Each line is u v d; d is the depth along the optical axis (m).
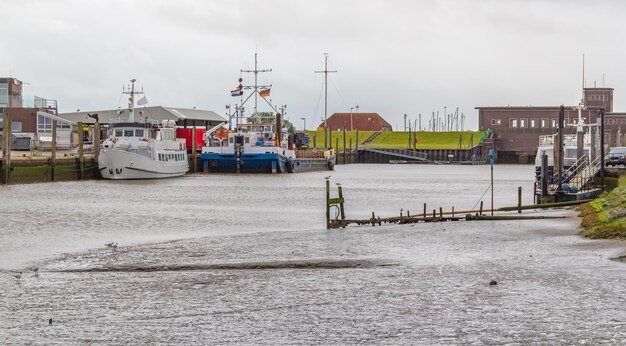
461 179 146.88
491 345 21.88
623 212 44.69
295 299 27.78
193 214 65.81
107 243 45.09
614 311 24.98
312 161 173.25
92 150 131.38
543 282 29.56
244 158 138.38
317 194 94.25
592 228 44.00
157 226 55.72
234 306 26.84
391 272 32.84
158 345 22.39
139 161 115.50
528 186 120.81
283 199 85.12
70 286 30.41
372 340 22.62
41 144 122.56
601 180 65.94
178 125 187.38
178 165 128.12
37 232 50.44
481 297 27.41
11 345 22.36
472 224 51.16
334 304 26.94
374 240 44.03
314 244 42.84
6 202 73.12
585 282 29.30
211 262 36.34
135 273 33.47
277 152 138.75
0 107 142.25
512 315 24.81
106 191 91.94
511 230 46.84
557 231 45.56
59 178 105.94
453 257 36.69
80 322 24.81
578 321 23.92
